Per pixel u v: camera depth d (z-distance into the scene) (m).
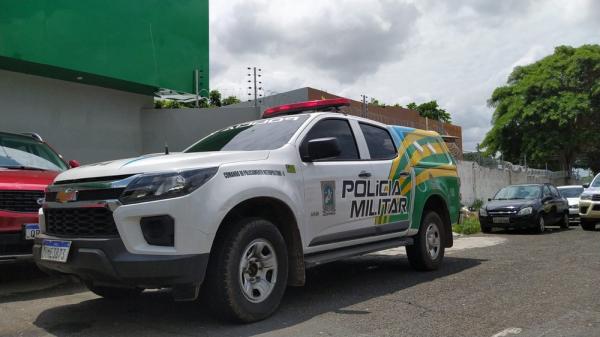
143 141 13.75
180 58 13.56
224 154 4.92
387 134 7.18
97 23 11.69
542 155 32.75
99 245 4.33
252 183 4.83
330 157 5.39
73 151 12.28
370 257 9.34
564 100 31.30
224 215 4.55
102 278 4.45
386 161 6.79
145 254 4.25
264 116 7.19
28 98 11.48
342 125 6.38
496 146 35.22
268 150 5.28
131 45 12.38
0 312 5.39
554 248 10.50
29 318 5.16
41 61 10.68
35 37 10.60
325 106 6.66
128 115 13.50
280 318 5.06
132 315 5.22
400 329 4.71
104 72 11.81
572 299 5.80
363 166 6.30
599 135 31.92
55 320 5.08
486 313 5.25
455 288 6.49
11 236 5.93
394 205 6.80
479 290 6.36
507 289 6.38
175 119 13.84
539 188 16.02
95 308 5.54
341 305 5.64
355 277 7.36
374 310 5.41
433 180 7.75
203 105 16.23
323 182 5.66
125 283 4.36
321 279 7.23
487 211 15.10
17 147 7.68
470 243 11.85
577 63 31.56
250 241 4.77
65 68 11.09
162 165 4.52
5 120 11.09
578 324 4.84
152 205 4.29
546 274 7.36
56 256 4.67
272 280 5.01
